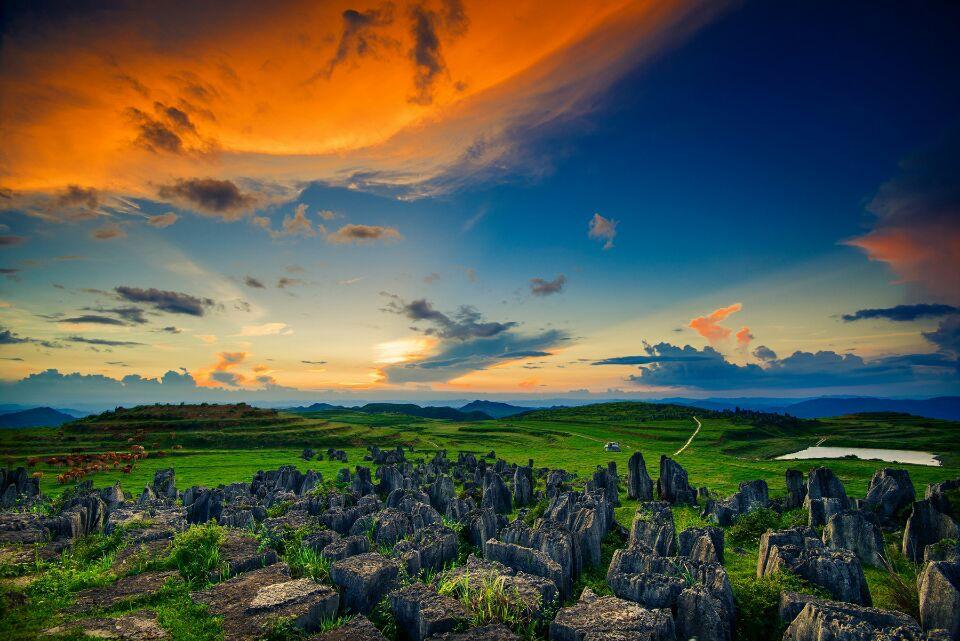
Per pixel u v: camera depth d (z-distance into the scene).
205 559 17.50
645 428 151.38
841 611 13.61
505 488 42.97
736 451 104.31
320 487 47.22
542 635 14.29
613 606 14.43
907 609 17.86
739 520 31.73
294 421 141.12
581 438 132.25
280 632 12.79
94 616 13.73
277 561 18.47
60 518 24.72
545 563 18.34
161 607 14.27
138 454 88.75
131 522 23.02
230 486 46.69
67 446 103.38
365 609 15.59
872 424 141.12
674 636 14.24
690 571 17.97
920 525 25.48
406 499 35.03
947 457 84.88
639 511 28.59
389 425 193.00
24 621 13.29
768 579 17.89
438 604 14.10
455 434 146.88
